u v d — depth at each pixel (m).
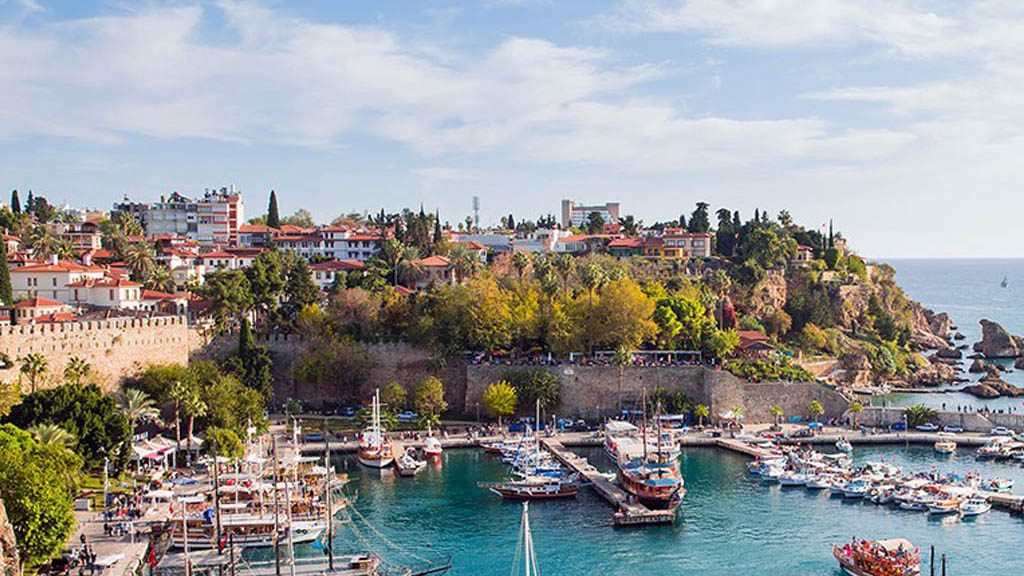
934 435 174.50
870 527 123.94
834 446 170.25
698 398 192.25
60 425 124.31
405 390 196.88
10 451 92.44
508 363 195.50
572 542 118.19
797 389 189.12
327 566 106.62
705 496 139.38
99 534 110.25
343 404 198.38
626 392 192.38
